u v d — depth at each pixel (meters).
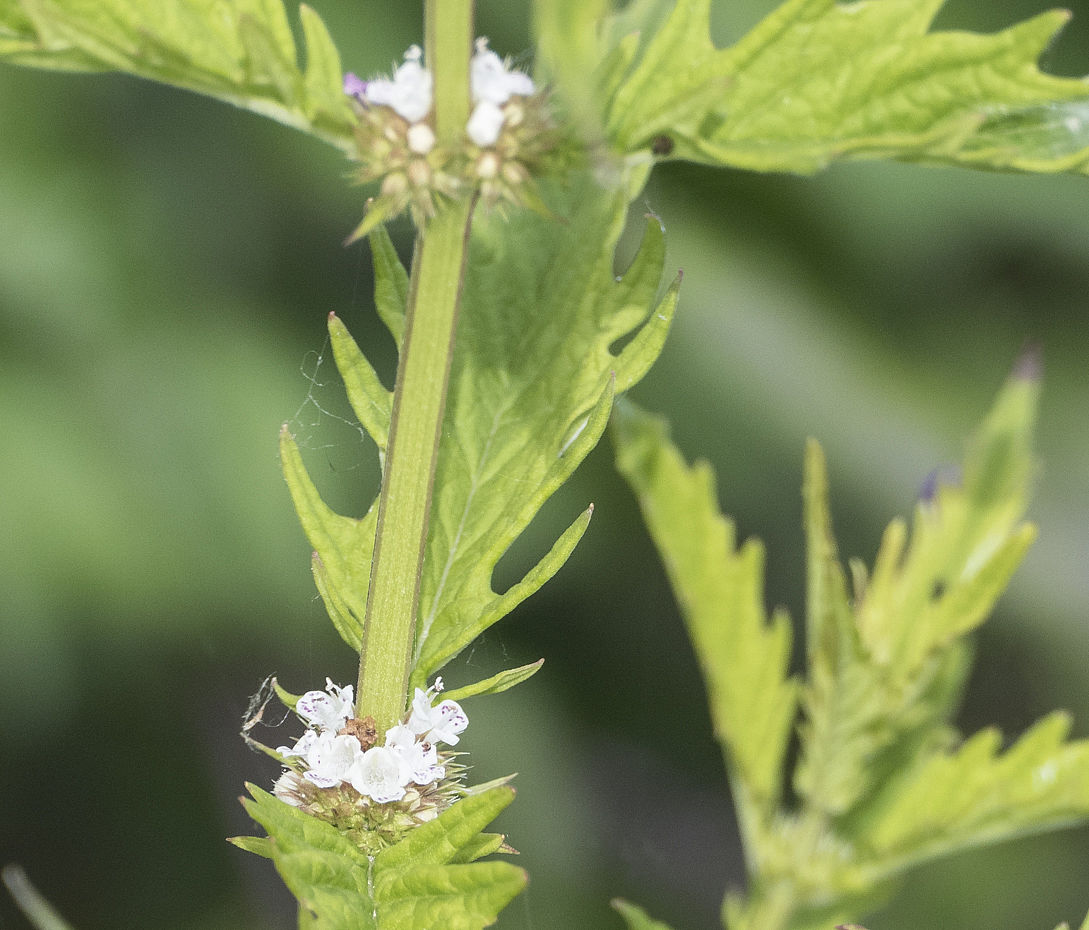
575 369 0.38
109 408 0.67
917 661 0.34
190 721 0.71
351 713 0.38
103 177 0.69
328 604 0.38
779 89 0.36
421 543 0.37
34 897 0.35
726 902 0.34
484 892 0.36
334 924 0.36
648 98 0.36
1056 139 0.36
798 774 0.34
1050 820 0.33
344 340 0.38
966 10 0.65
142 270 0.69
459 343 0.38
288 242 0.71
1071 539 0.68
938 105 0.36
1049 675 0.65
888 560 0.34
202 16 0.36
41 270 0.67
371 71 0.65
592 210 0.38
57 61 0.36
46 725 0.69
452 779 0.38
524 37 0.64
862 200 0.71
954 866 0.52
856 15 0.36
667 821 0.71
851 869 0.34
